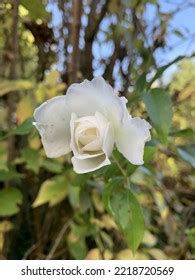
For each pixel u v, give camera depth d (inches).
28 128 6.4
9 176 8.3
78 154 4.8
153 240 9.9
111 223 9.6
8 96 10.4
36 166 9.2
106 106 4.8
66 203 10.2
